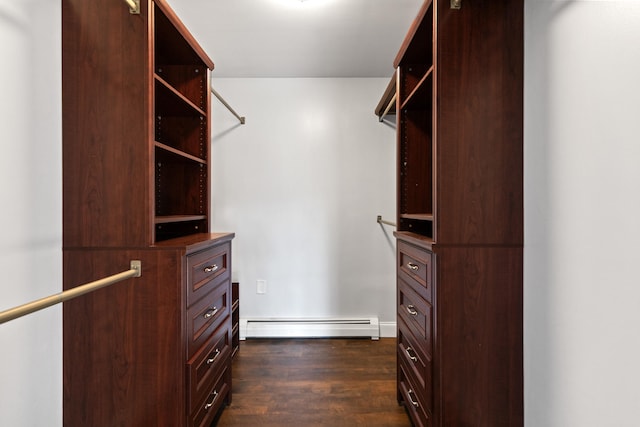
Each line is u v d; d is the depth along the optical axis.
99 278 1.25
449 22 1.32
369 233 2.95
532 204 1.27
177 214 1.90
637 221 0.86
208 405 1.53
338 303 2.96
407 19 2.05
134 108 1.25
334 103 2.94
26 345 1.11
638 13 0.85
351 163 2.95
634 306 0.87
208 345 1.54
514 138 1.32
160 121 1.90
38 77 1.15
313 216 2.95
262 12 1.97
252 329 2.87
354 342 2.79
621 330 0.91
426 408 1.40
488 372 1.32
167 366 1.26
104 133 1.25
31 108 1.12
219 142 2.95
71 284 1.25
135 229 1.25
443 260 1.31
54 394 1.22
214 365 1.60
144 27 1.24
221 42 2.32
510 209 1.32
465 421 1.31
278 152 2.95
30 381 1.13
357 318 2.92
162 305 1.25
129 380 1.26
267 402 1.88
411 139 1.91
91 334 1.26
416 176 1.91
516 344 1.32
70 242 1.25
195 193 1.90
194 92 1.88
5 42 1.03
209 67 1.89
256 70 2.79
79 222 1.25
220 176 2.96
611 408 0.94
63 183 1.25
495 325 1.32
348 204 2.95
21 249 1.08
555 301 1.15
